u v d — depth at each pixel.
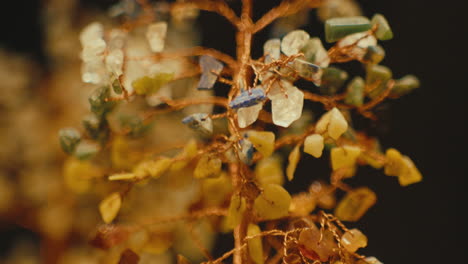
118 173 0.26
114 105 0.26
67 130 0.26
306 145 0.25
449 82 0.38
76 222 0.39
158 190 0.36
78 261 0.38
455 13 0.36
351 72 0.37
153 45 0.26
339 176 0.27
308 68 0.24
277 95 0.24
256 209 0.25
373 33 0.25
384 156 0.26
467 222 0.39
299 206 0.27
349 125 0.27
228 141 0.25
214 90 0.39
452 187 0.39
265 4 0.36
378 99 0.26
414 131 0.39
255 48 0.37
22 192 0.39
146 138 0.36
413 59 0.38
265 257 0.26
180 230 0.35
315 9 0.35
